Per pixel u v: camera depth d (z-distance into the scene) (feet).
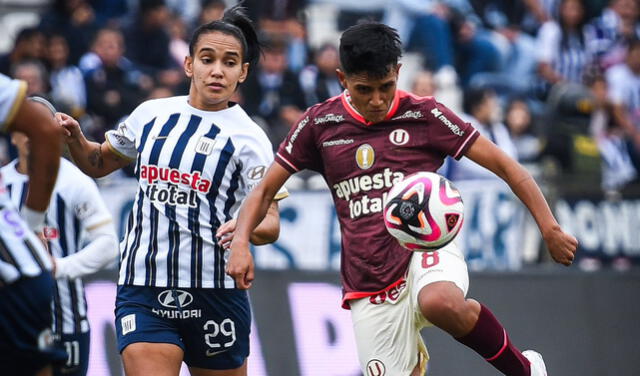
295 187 100.48
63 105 89.45
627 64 139.54
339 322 94.12
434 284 54.75
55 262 63.98
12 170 66.08
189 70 62.34
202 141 60.75
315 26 145.28
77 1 130.21
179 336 61.41
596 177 104.17
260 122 114.52
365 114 56.18
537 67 140.05
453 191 54.65
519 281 98.32
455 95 131.95
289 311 93.81
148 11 127.03
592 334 97.96
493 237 100.58
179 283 60.39
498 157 56.03
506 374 57.11
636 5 144.77
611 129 129.49
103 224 66.39
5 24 143.54
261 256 97.55
